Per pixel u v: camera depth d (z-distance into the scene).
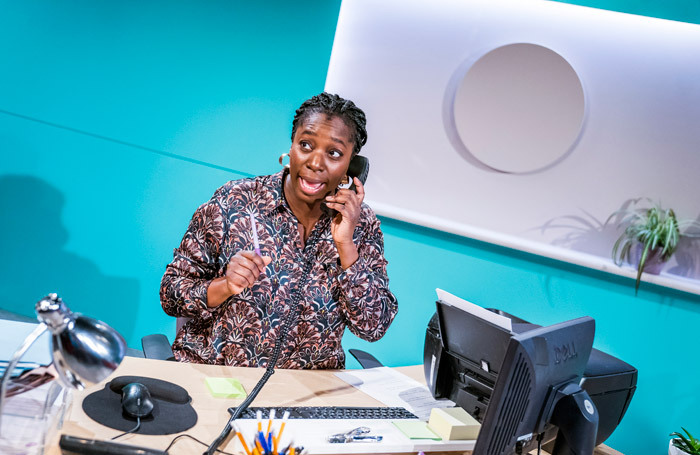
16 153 3.39
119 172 3.38
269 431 1.30
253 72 3.29
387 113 3.17
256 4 3.25
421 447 1.49
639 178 2.88
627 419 2.92
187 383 1.61
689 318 2.83
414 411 1.74
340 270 1.92
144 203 3.39
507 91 2.98
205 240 1.92
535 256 3.03
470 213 3.09
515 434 1.34
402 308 3.22
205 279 1.93
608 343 2.94
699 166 2.80
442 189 3.12
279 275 1.90
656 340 2.87
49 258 3.45
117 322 3.45
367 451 1.42
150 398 1.37
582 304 2.97
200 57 3.30
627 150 2.89
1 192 3.41
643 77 2.86
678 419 2.84
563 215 2.97
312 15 3.21
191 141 3.35
